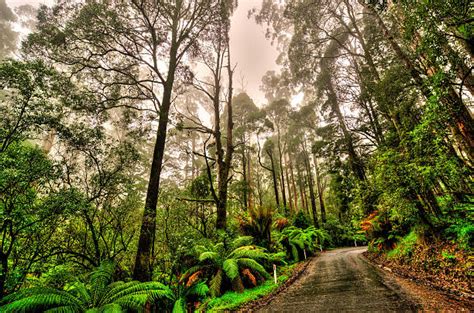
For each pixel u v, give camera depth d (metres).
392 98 8.75
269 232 12.13
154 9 10.27
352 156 17.03
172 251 7.54
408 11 4.86
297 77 17.83
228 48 15.18
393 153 7.44
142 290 5.15
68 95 8.61
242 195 19.73
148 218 7.59
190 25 11.59
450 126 5.77
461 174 5.82
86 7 8.87
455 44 5.23
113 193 8.30
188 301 7.07
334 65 17.50
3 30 26.25
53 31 8.96
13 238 4.98
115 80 11.23
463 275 4.84
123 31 9.83
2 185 4.67
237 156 28.17
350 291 5.78
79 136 8.20
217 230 10.27
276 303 5.74
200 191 11.67
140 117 11.13
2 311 3.96
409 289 5.07
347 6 13.41
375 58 11.31
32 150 5.95
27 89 6.52
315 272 9.70
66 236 7.57
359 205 12.80
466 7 4.17
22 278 5.57
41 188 6.02
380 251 11.24
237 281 7.49
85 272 7.48
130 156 9.36
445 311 3.54
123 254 8.44
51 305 4.58
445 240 6.43
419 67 7.25
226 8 12.87
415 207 7.18
